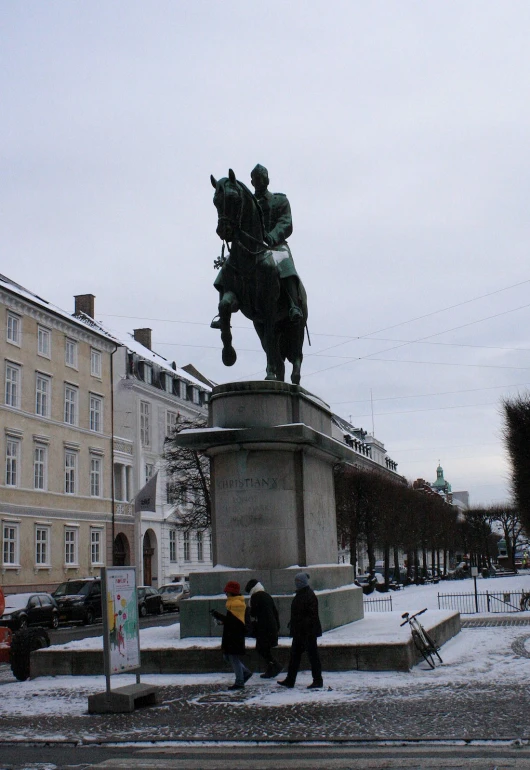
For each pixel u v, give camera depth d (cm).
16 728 816
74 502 4569
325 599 1241
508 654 1274
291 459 1255
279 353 1386
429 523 7244
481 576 7306
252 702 898
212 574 1227
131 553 5197
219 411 1272
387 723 766
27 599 3098
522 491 4184
